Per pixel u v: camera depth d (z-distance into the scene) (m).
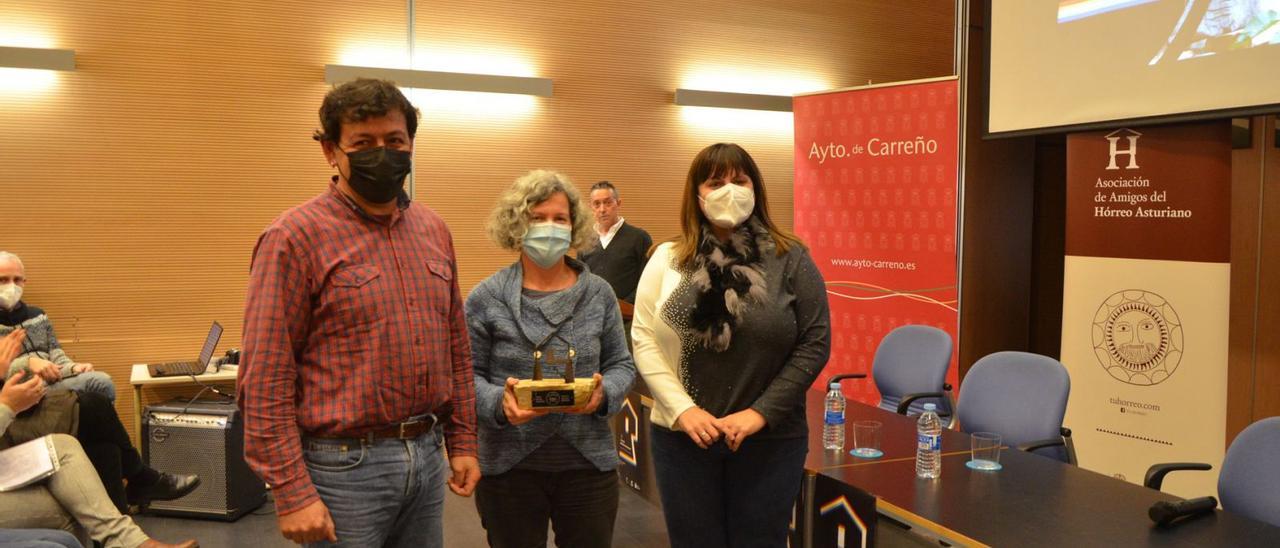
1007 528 2.10
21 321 4.34
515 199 2.25
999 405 3.49
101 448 3.63
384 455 1.68
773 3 6.54
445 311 1.80
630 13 6.07
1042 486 2.44
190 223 5.06
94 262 4.89
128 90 4.90
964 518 2.17
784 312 2.13
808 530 2.58
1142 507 2.26
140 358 5.02
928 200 5.50
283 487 1.56
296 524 1.56
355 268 1.65
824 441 2.92
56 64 4.68
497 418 2.16
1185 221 4.14
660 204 6.27
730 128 6.45
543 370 2.23
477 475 1.93
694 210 2.27
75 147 4.82
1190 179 4.11
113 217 4.91
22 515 3.03
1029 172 6.70
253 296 1.58
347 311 1.63
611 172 6.08
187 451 4.18
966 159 6.38
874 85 5.69
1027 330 6.83
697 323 2.13
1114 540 2.02
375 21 5.38
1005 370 3.53
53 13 4.75
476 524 4.14
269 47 5.16
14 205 4.73
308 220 1.62
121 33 4.87
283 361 1.58
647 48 6.14
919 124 5.51
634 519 4.17
